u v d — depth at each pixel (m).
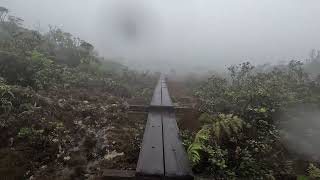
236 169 5.68
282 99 8.90
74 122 7.96
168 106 9.20
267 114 7.71
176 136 6.67
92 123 8.05
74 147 6.63
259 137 6.71
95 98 10.54
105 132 7.47
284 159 6.13
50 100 8.96
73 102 9.52
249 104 8.20
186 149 6.21
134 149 6.49
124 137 7.16
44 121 7.30
